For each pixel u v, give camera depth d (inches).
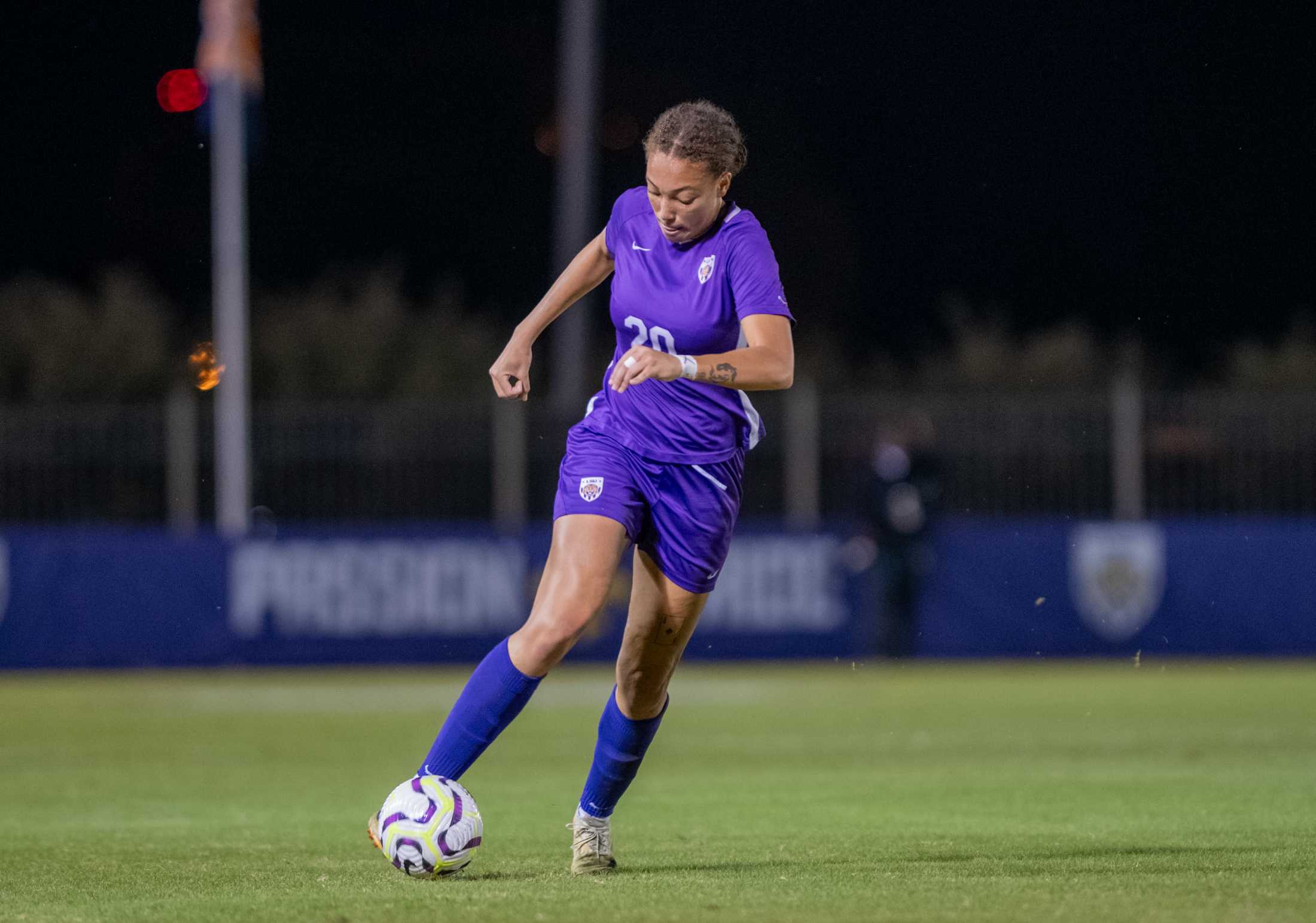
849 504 2468.0
